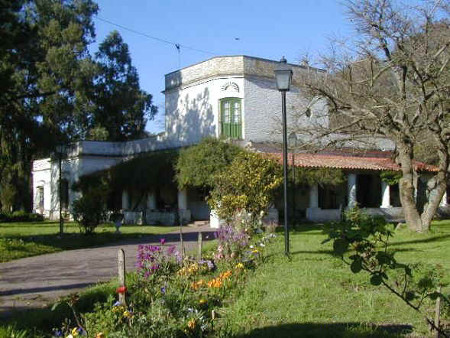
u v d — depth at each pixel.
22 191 42.75
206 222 28.02
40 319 6.35
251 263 10.15
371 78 16.78
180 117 31.27
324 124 27.98
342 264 9.96
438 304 5.34
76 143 36.16
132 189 30.80
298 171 25.81
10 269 11.92
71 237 18.84
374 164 29.56
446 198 34.25
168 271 8.50
